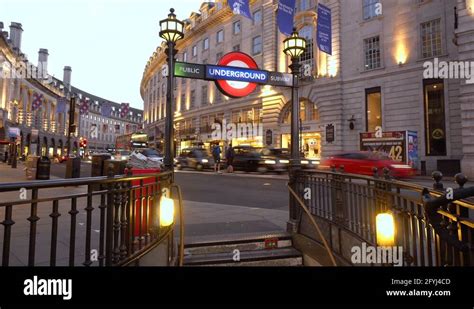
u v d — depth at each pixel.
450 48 20.44
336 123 25.55
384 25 23.50
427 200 2.35
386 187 3.56
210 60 40.25
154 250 3.88
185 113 44.28
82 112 31.52
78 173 12.87
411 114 21.86
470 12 17.88
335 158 17.16
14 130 34.12
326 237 5.12
